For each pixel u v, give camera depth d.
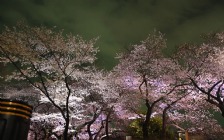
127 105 19.62
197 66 17.28
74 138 21.00
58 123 20.62
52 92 19.16
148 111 16.66
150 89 17.61
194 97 19.16
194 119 21.23
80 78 19.11
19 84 21.36
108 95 19.23
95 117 18.12
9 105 3.51
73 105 20.62
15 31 15.34
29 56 15.40
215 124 21.05
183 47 17.92
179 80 18.19
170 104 17.42
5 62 16.61
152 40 18.95
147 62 18.41
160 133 19.31
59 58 16.25
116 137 23.33
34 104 20.78
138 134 20.58
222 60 16.69
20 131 3.52
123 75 19.23
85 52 16.75
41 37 15.46
